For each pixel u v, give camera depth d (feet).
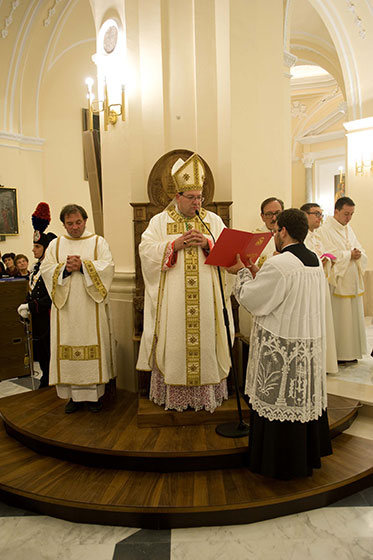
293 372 7.26
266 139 12.32
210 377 9.21
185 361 9.15
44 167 27.86
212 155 11.93
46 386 12.80
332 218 14.21
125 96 11.55
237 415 9.33
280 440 7.45
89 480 7.91
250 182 11.93
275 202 10.42
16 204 26.30
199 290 9.19
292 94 39.45
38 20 24.21
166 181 10.91
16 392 13.53
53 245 10.39
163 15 11.50
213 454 8.09
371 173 22.03
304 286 7.24
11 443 9.68
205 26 11.55
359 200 22.59
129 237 11.80
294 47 29.43
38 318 12.58
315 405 7.43
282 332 7.25
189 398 9.38
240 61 11.49
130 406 10.55
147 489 7.55
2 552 6.62
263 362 7.45
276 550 6.53
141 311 10.85
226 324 8.58
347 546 6.59
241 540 6.75
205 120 11.79
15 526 7.23
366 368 13.42
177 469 8.14
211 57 11.68
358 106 22.70
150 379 10.14
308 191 43.14
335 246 13.80
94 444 8.47
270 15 12.27
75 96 29.01
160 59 11.52
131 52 11.43
